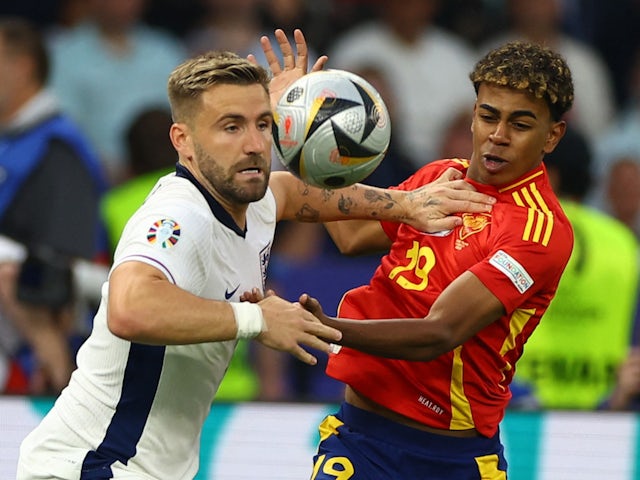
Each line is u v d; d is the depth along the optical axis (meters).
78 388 17.17
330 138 16.47
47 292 27.69
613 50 43.31
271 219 17.88
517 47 17.14
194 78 16.06
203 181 16.53
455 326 16.69
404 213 18.00
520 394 26.94
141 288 15.11
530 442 23.28
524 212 17.34
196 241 15.90
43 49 28.88
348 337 16.12
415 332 16.41
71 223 28.06
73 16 39.06
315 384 29.77
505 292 16.86
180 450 17.47
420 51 39.09
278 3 38.91
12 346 28.00
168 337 15.12
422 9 39.22
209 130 16.05
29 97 28.58
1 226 27.89
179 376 16.95
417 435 18.22
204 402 17.53
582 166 27.12
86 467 16.94
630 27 43.03
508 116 17.05
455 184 17.92
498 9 41.38
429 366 17.86
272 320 15.38
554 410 23.41
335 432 18.92
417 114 38.66
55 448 17.16
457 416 18.06
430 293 17.66
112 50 37.28
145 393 16.89
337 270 30.45
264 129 16.25
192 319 15.11
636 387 26.81
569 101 17.27
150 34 38.31
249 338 15.35
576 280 26.98
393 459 18.27
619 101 42.47
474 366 17.80
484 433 18.31
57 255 27.86
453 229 17.70
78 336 28.56
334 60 38.97
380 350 16.38
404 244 18.23
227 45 37.97
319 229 33.16
